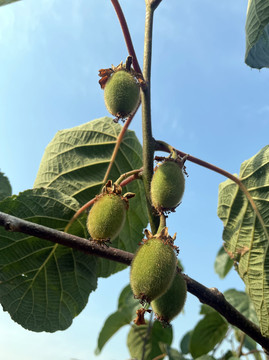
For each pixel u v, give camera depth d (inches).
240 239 11.0
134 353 18.6
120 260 9.1
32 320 11.4
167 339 18.6
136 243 13.4
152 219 8.6
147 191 8.7
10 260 11.1
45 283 11.6
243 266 10.9
